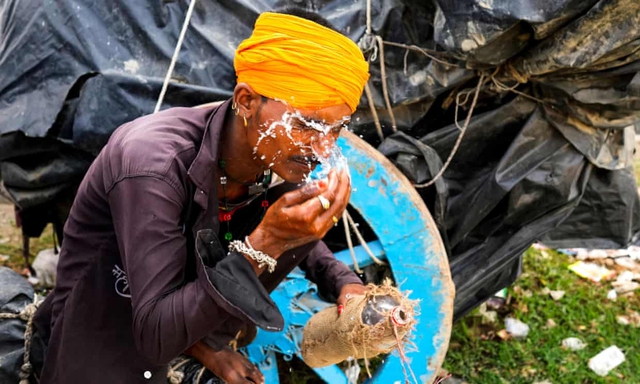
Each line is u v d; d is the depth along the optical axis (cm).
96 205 148
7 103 242
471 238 255
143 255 132
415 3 224
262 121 134
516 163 234
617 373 296
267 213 131
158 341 133
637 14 183
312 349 187
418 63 229
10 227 394
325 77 129
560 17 188
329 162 140
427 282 225
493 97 240
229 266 131
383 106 232
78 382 162
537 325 324
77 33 235
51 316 176
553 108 230
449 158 233
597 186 259
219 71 229
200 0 232
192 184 138
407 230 225
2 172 256
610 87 210
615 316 333
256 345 234
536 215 245
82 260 154
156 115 149
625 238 270
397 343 156
